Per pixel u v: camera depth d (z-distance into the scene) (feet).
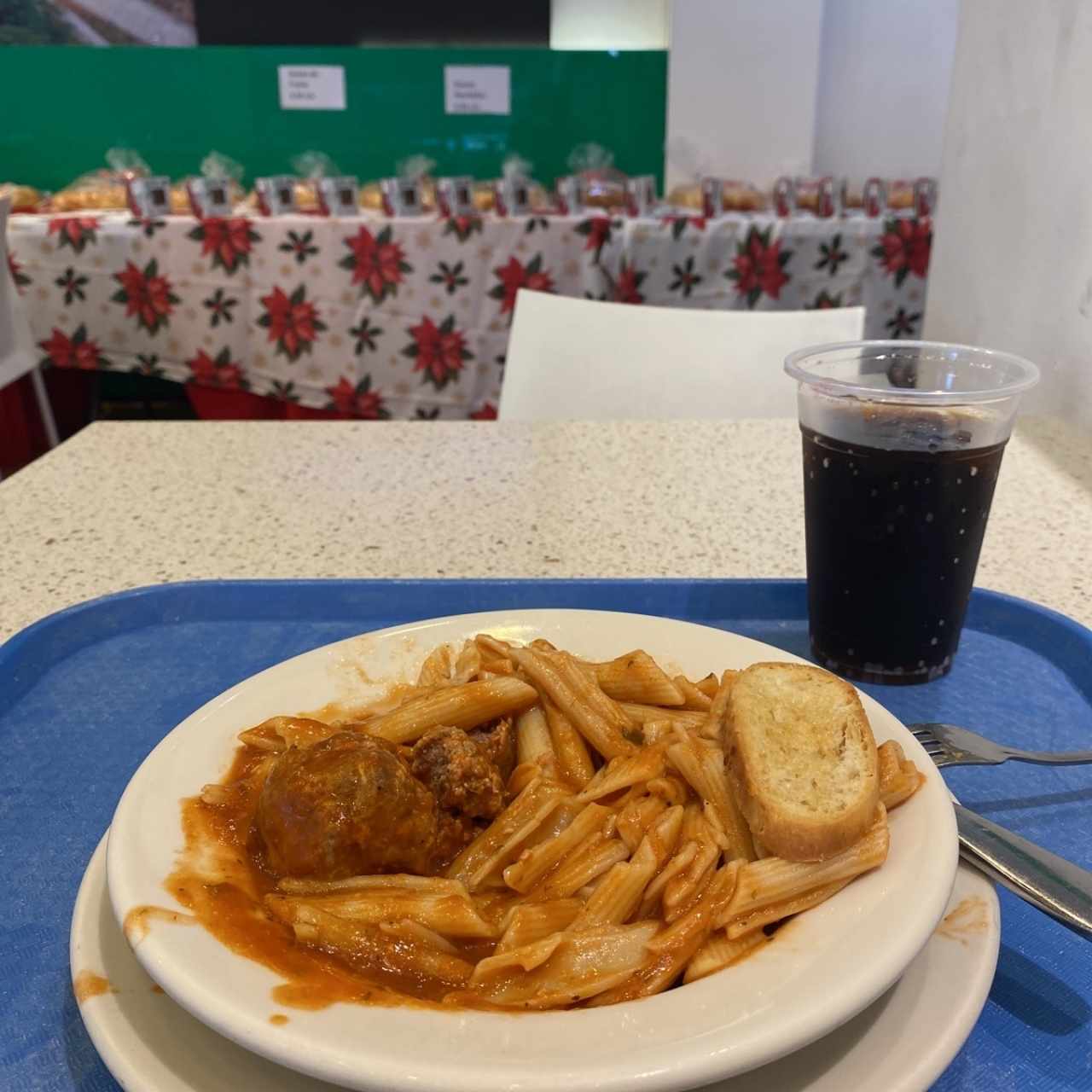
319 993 1.51
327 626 3.47
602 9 13.64
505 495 4.63
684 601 3.59
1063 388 5.58
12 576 3.77
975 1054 1.77
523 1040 1.41
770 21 13.04
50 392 12.30
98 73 13.24
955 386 3.20
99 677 3.15
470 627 2.72
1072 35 5.40
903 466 2.78
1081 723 2.89
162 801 1.97
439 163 13.76
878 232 11.56
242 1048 1.59
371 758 1.94
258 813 1.96
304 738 2.20
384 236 11.28
